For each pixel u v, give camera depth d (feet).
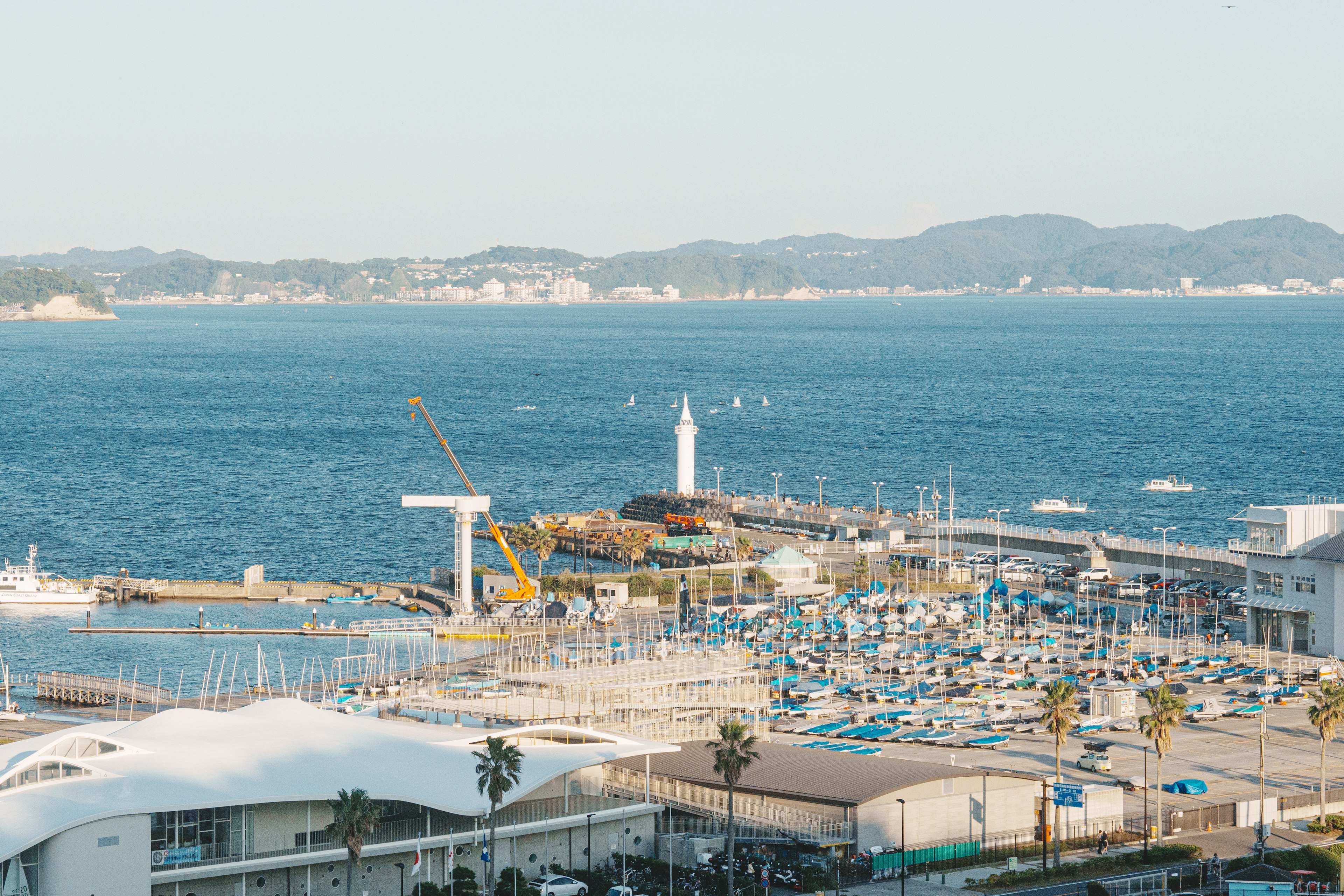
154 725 563.48
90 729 563.07
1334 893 493.36
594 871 536.01
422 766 537.24
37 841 450.71
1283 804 611.06
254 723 568.41
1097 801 593.01
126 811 467.93
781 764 599.57
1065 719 604.08
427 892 497.87
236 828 491.72
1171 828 588.09
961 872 540.52
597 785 596.70
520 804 552.00
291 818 499.92
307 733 560.20
